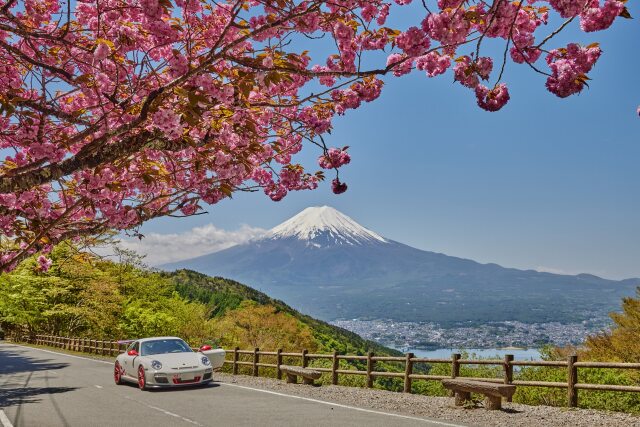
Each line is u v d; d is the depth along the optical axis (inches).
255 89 250.1
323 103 258.1
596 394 445.7
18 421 407.2
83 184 229.5
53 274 1749.5
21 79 231.8
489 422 367.9
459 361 497.0
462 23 165.9
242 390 580.4
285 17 170.7
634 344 671.8
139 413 431.8
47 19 230.1
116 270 1823.3
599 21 152.7
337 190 250.8
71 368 956.6
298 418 393.1
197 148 237.0
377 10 202.2
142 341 649.0
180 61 186.2
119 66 215.8
